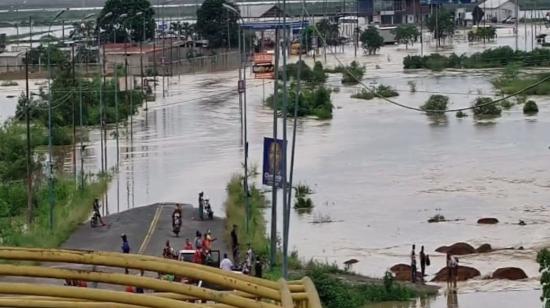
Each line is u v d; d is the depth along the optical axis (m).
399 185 73.00
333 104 123.00
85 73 137.88
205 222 57.03
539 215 62.88
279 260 48.81
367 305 44.97
